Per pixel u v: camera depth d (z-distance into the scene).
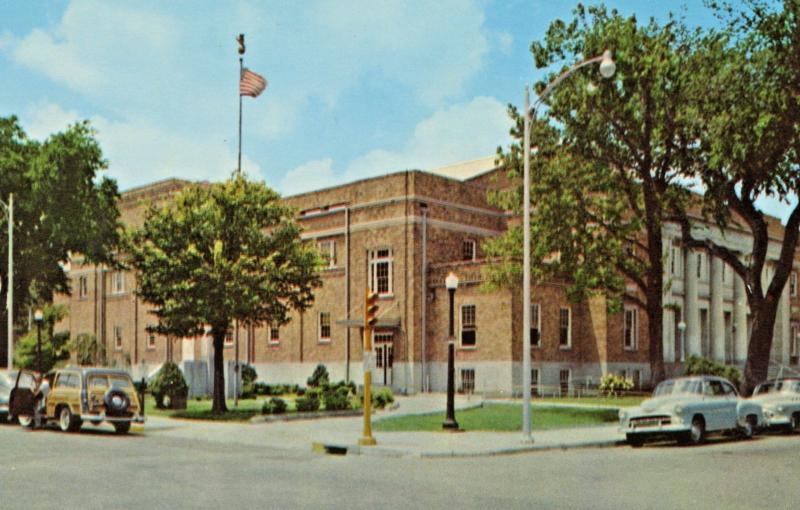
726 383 23.86
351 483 14.24
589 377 44.03
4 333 47.84
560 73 29.61
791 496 12.93
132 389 25.03
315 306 47.22
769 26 26.31
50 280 49.97
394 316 42.91
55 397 25.12
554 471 16.30
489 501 12.25
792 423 26.12
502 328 40.25
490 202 32.53
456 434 23.81
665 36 28.33
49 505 11.57
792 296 64.56
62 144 44.84
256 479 14.68
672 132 28.98
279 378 48.81
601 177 30.78
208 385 40.16
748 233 56.66
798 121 26.20
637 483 14.41
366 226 44.81
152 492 12.91
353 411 30.17
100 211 46.78
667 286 33.41
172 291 29.16
